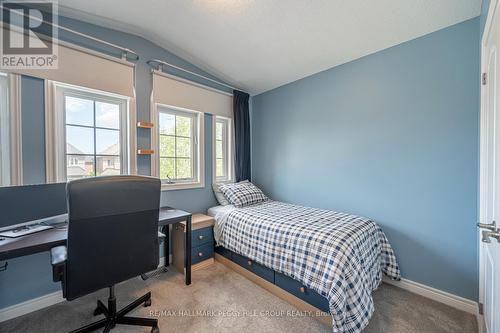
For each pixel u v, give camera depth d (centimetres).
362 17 174
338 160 246
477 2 151
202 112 284
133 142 222
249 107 349
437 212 183
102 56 197
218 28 204
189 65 271
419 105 191
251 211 240
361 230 178
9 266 160
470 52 166
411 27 180
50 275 176
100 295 188
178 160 269
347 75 238
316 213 230
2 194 134
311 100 272
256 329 150
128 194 128
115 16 190
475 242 166
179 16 191
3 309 157
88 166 201
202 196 287
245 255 211
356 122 231
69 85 183
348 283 138
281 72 270
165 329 149
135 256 136
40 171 169
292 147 294
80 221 112
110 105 215
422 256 190
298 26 191
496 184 111
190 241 208
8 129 157
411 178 196
